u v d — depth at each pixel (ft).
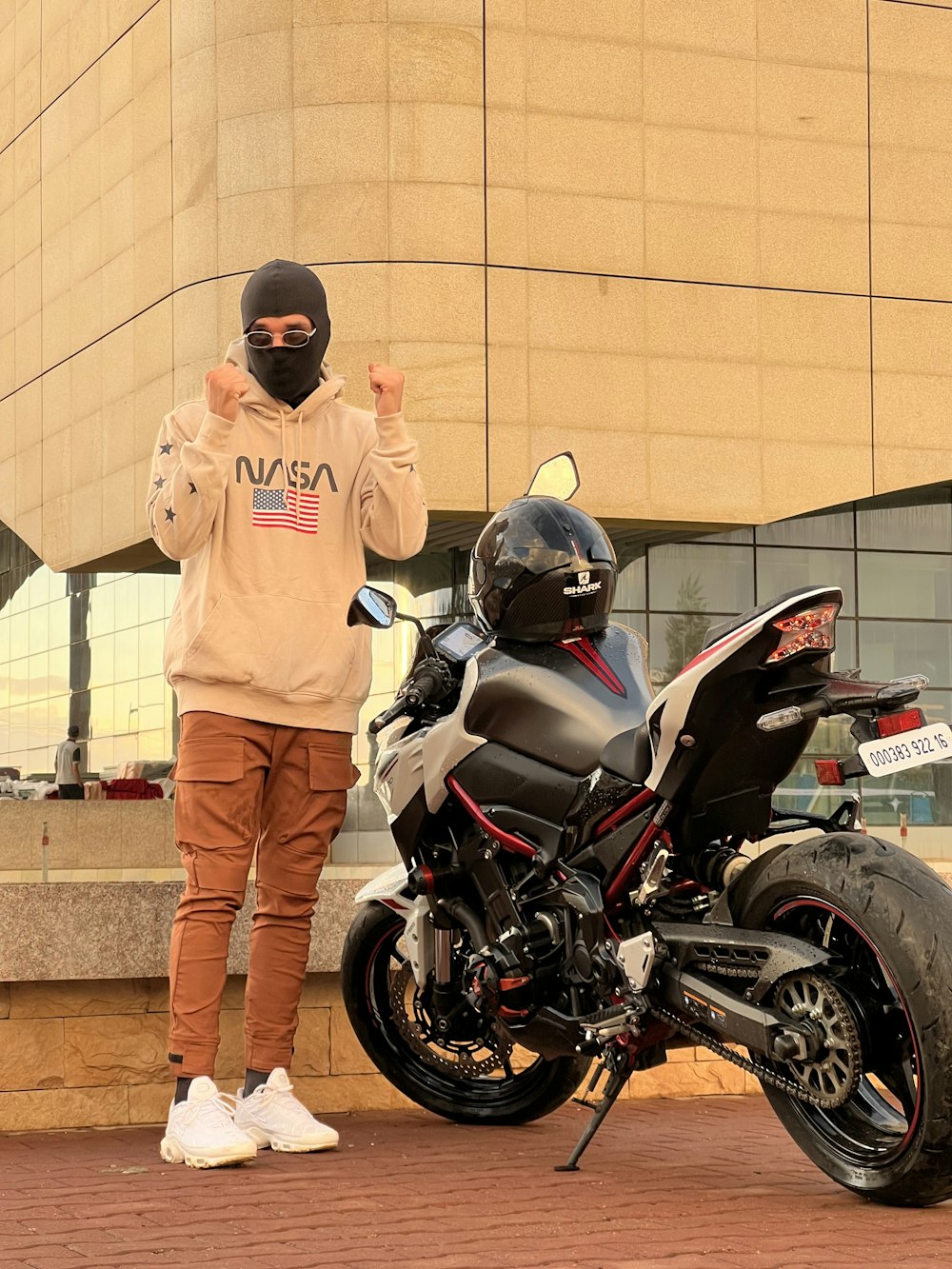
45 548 95.30
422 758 15.69
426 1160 15.30
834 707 12.48
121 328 85.10
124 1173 14.70
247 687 16.01
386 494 16.43
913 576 90.48
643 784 13.71
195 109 77.41
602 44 76.95
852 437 80.48
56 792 89.35
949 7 83.15
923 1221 12.30
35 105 96.84
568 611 14.97
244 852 16.05
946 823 77.82
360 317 73.26
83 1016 17.87
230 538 16.14
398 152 73.61
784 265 79.77
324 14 73.97
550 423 75.00
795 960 12.28
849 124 81.20
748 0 79.61
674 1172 14.65
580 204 76.07
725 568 87.25
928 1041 11.81
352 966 17.89
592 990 13.97
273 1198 13.47
